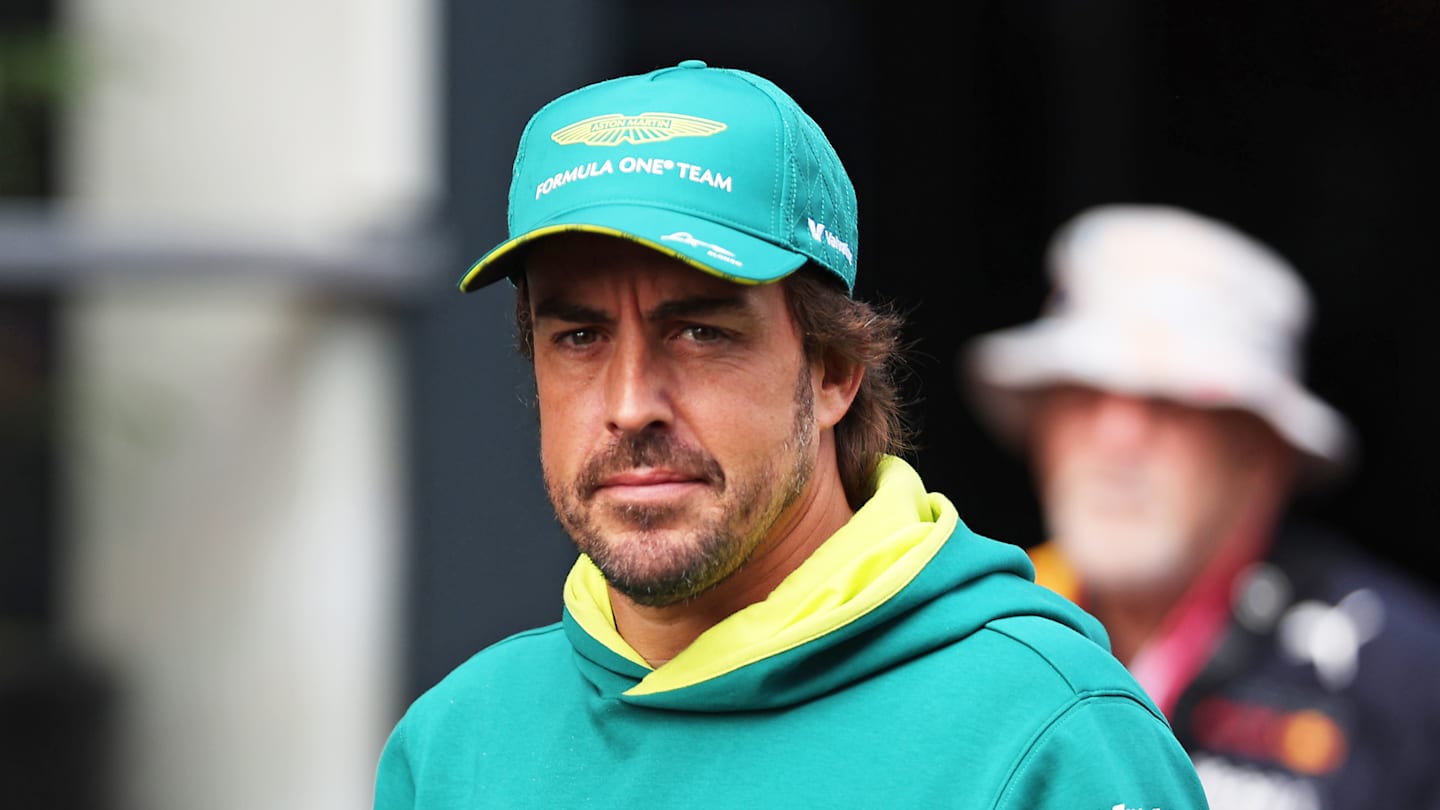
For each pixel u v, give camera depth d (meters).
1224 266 12.84
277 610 17.19
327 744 16.89
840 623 6.05
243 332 17.42
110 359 17.77
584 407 6.19
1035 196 13.56
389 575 16.70
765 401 6.13
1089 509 13.21
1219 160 12.88
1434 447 12.23
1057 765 5.80
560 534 16.31
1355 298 12.47
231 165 17.23
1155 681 12.96
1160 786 5.95
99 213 17.69
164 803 17.61
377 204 16.62
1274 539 12.73
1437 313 12.21
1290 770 12.52
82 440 17.75
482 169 16.44
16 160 17.70
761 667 6.09
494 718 7.00
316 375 17.05
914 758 5.90
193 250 16.33
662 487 6.08
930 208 13.98
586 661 6.69
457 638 16.48
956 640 6.16
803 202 6.23
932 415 13.78
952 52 13.95
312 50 16.89
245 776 17.31
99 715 17.73
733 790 6.05
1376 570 12.38
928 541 6.32
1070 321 13.37
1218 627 12.80
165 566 17.73
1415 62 12.24
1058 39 13.44
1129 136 13.20
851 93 14.41
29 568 18.42
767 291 6.16
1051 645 6.09
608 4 15.75
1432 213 12.23
